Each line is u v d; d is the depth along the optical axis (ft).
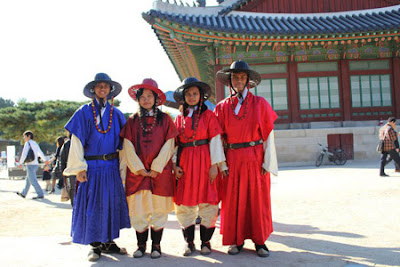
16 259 12.01
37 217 22.07
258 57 52.39
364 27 47.26
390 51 53.42
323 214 18.52
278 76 52.80
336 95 52.95
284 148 49.03
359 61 53.57
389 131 31.65
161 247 13.58
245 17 51.65
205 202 12.60
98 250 12.17
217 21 48.60
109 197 12.30
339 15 54.49
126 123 13.19
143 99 12.89
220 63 51.72
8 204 28.19
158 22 43.37
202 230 12.74
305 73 53.01
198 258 11.95
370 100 53.16
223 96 51.13
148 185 12.46
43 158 32.76
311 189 26.63
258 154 12.79
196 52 53.21
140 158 12.72
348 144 49.49
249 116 12.77
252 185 12.51
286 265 10.87
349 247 12.59
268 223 12.70
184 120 13.30
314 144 49.11
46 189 37.99
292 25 50.31
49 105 100.58
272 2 53.88
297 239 14.01
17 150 159.12
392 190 24.17
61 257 12.28
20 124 96.48
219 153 12.62
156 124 12.92
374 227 15.38
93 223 11.94
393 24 47.65
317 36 47.91
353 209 19.25
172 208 13.33
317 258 11.45
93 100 13.04
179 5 46.70
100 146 12.59
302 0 54.44
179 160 13.10
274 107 52.60
